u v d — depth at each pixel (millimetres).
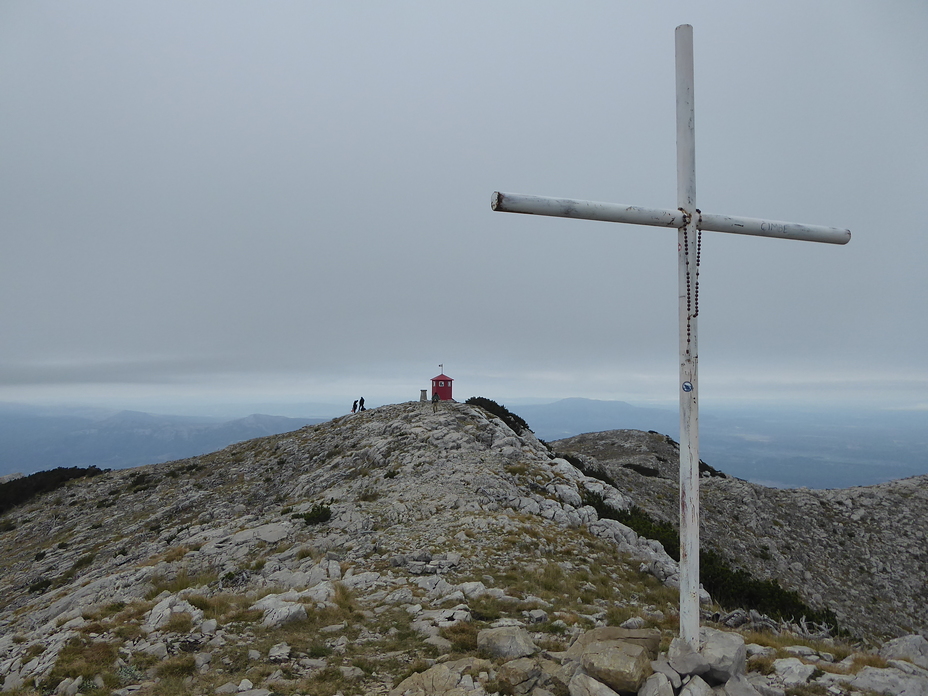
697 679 7270
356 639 11227
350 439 45250
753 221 8367
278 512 29469
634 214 7758
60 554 34844
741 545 40594
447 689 8203
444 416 44844
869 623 33438
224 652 10297
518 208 7223
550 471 33812
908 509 45062
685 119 8078
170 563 21125
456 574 17406
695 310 8062
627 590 17672
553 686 7930
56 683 9023
